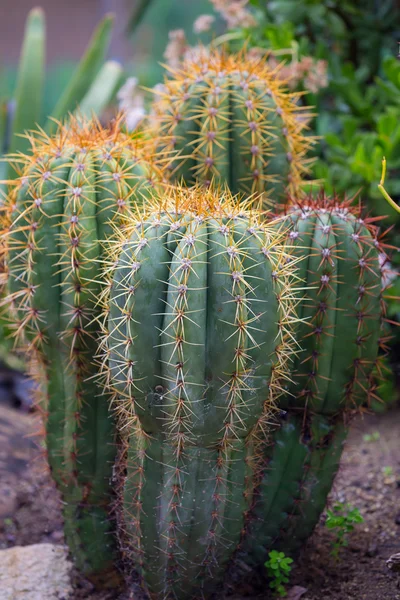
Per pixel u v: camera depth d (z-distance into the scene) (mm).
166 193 901
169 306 811
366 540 1057
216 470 856
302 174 1321
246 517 910
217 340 814
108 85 1651
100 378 933
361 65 1538
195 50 1338
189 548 877
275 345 843
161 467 860
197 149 1005
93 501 967
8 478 1244
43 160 927
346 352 929
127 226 866
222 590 940
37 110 1686
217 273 810
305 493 956
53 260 914
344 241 920
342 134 1475
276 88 1037
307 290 917
